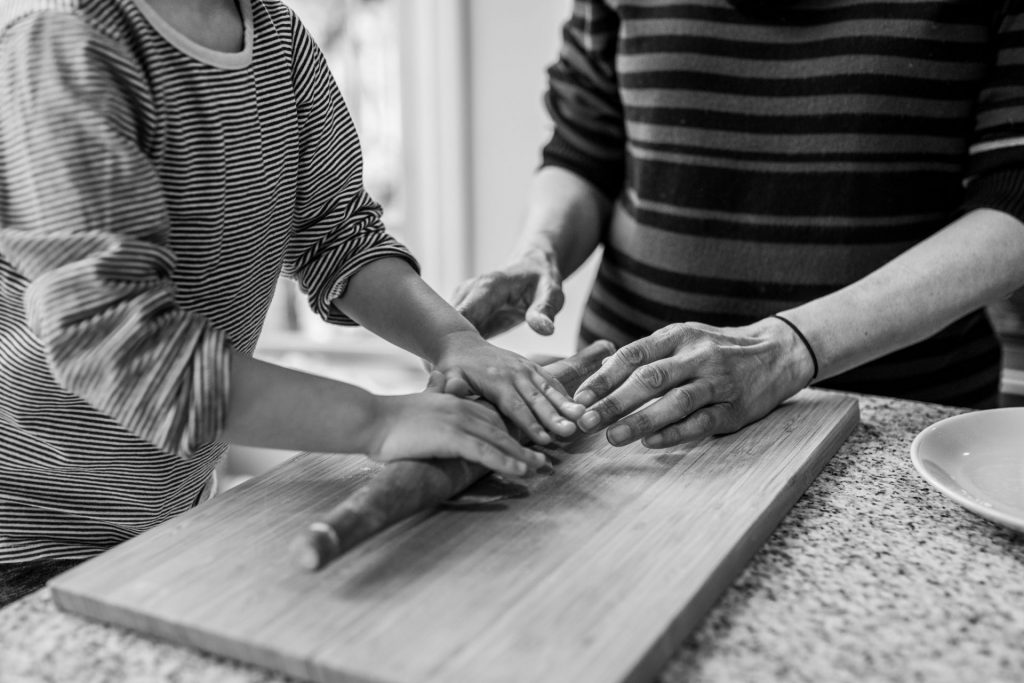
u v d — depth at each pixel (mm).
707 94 1067
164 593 534
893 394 1097
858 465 784
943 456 723
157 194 605
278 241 790
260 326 837
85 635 528
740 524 617
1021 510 664
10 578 744
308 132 801
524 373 776
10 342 667
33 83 570
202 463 837
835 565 607
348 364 2195
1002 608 555
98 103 574
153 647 518
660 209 1127
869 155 1018
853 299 902
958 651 511
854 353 889
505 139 1815
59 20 580
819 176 1042
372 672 462
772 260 1086
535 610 515
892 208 1034
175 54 642
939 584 582
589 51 1187
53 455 734
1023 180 923
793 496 697
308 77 791
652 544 590
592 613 511
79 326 564
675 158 1102
